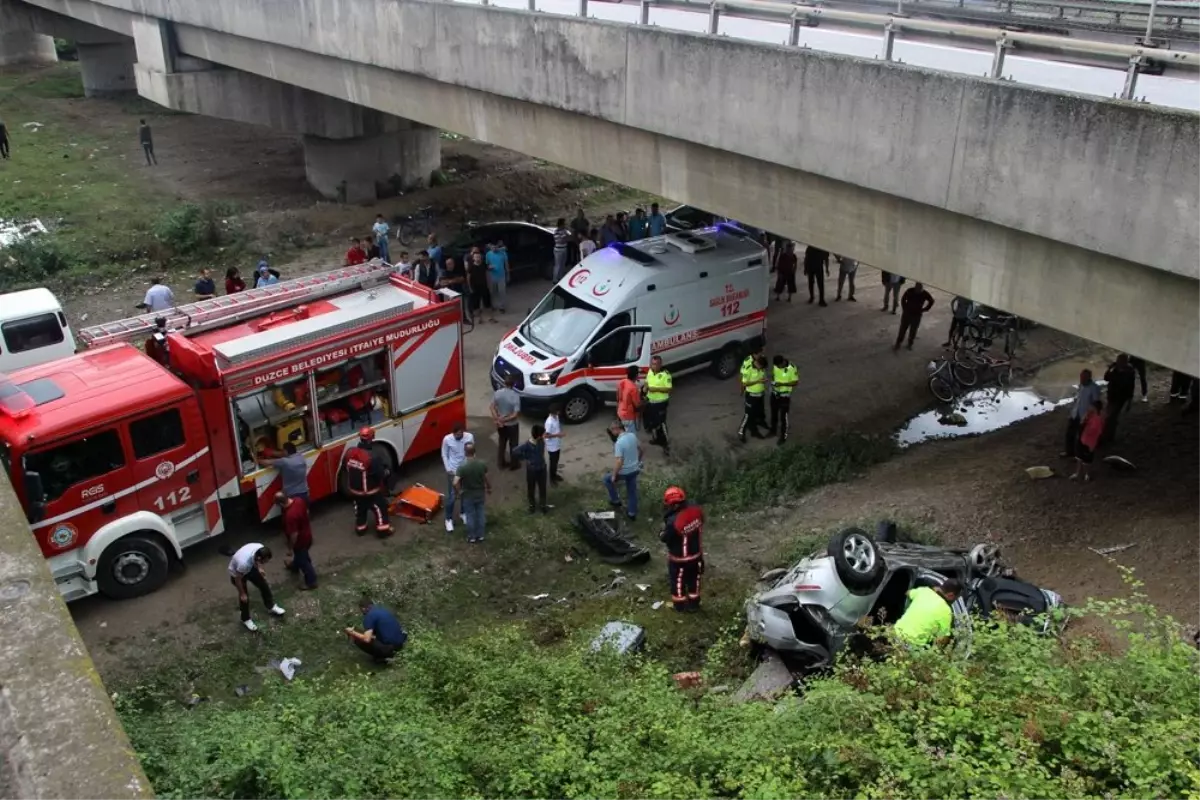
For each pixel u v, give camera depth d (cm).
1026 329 1873
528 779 606
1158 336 851
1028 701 594
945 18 1348
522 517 1282
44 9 4119
